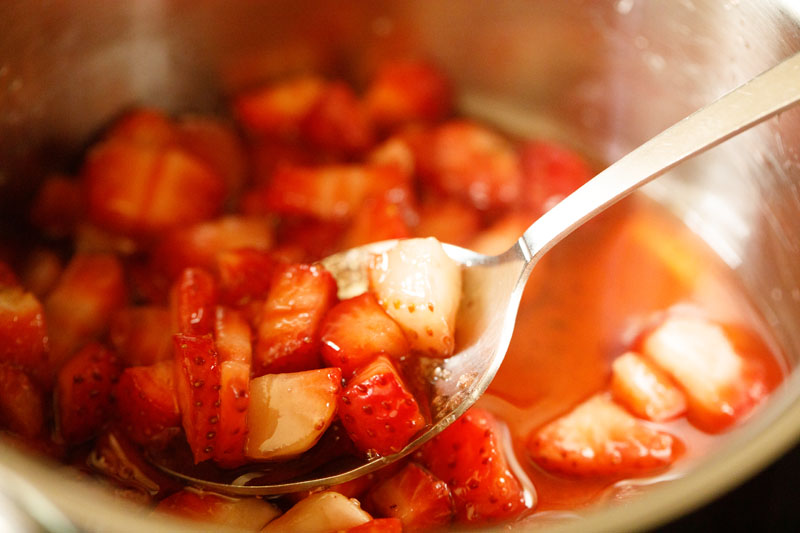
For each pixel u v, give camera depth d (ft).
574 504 0.73
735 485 0.57
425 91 0.97
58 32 0.84
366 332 0.69
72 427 0.72
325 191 0.90
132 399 0.70
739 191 0.87
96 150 0.89
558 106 0.97
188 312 0.73
